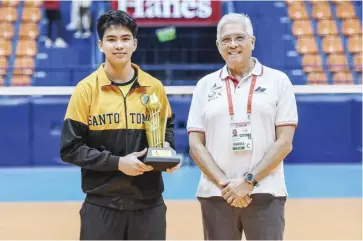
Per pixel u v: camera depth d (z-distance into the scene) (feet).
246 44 13.34
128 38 12.66
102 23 12.67
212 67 45.93
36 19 50.19
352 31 49.78
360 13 50.67
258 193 13.20
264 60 48.42
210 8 46.06
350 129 40.24
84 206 12.90
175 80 44.86
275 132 13.50
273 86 13.48
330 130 40.24
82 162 12.39
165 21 45.88
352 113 40.19
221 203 13.47
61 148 12.62
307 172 37.86
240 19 13.39
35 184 34.60
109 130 12.63
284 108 13.37
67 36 48.52
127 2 45.91
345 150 40.27
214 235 13.55
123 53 12.55
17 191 32.78
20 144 39.27
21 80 45.52
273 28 49.08
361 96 40.14
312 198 30.68
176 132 39.40
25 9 50.55
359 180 35.50
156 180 12.96
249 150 13.20
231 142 13.30
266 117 13.28
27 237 21.83
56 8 48.24
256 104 13.26
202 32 47.67
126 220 12.80
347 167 39.27
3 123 39.06
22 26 49.73
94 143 12.75
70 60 47.85
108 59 12.71
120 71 12.82
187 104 39.37
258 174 12.97
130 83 12.96
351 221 24.79
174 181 35.53
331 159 40.27
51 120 39.34
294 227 23.70
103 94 12.70
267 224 13.23
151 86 13.08
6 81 45.52
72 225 24.07
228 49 13.35
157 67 45.55
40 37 49.29
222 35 13.38
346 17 50.34
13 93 37.06
